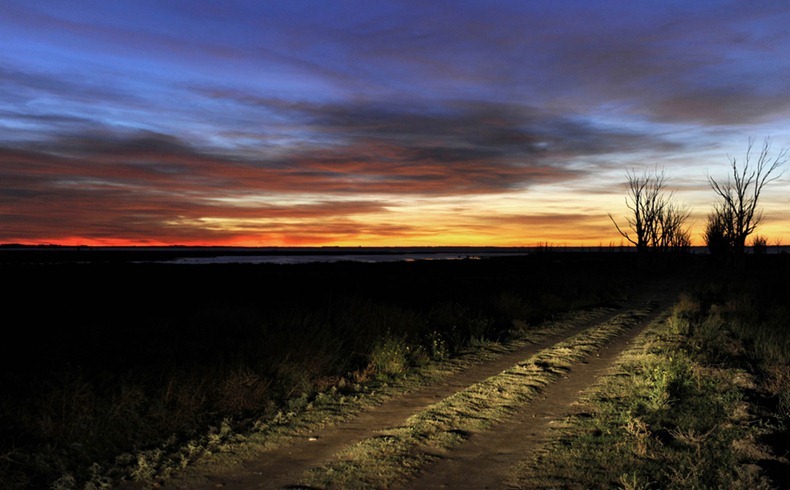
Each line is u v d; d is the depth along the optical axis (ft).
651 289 101.86
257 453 19.62
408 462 18.03
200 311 50.49
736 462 16.98
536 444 19.35
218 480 17.20
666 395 23.71
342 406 25.89
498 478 16.53
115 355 33.35
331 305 54.60
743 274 136.56
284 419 23.76
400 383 30.68
